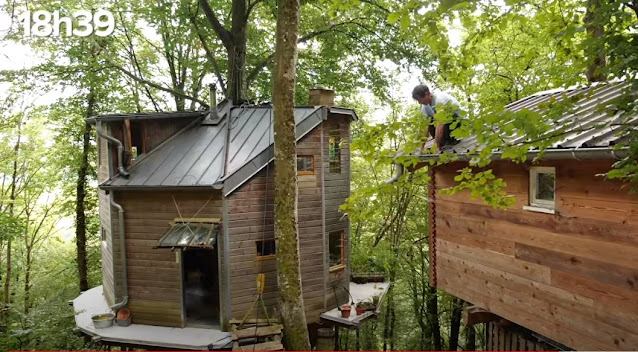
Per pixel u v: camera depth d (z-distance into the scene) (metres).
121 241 10.79
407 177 3.65
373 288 13.56
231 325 9.83
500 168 6.47
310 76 18.08
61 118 18.62
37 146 19.11
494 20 3.38
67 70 16.08
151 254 10.66
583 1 3.62
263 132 11.65
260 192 10.63
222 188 9.95
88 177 19.67
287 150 9.26
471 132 3.03
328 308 11.72
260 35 18.77
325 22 16.86
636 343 4.55
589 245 5.10
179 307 10.44
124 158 11.12
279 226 9.27
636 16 2.93
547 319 5.71
